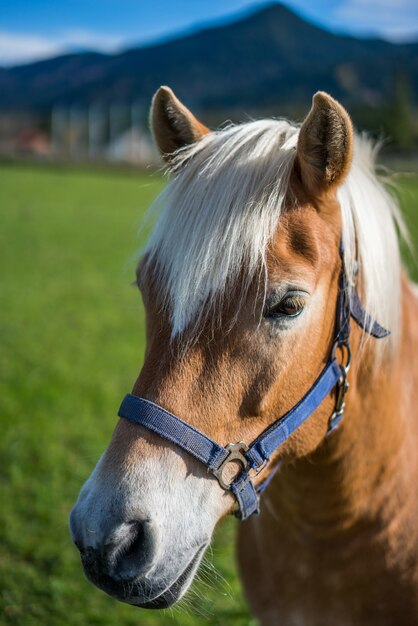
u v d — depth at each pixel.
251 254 1.54
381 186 2.01
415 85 135.75
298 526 2.05
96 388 5.80
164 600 1.55
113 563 1.46
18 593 3.27
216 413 1.56
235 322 1.55
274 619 2.27
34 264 11.71
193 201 1.62
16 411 5.23
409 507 2.00
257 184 1.62
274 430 1.65
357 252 1.83
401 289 2.02
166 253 1.62
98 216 18.69
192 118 1.94
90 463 4.47
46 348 6.95
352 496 1.95
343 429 1.89
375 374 1.91
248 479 1.65
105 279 10.66
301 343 1.62
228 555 3.62
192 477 1.56
